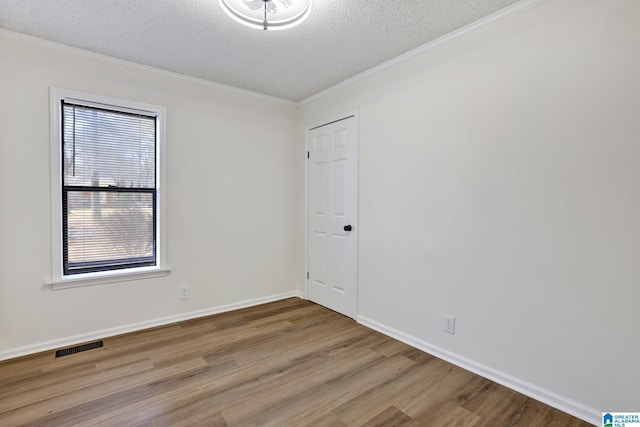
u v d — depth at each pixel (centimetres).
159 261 295
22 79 232
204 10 200
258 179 355
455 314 227
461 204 222
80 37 234
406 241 260
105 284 268
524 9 189
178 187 303
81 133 260
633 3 154
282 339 267
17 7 197
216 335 274
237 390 194
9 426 161
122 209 281
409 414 174
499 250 203
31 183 237
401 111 262
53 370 215
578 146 171
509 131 197
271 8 188
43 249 242
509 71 197
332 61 271
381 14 203
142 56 263
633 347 155
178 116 300
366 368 221
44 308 243
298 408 178
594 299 167
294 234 389
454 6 194
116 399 184
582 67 169
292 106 381
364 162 297
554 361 180
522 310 193
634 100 154
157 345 254
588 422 168
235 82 319
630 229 156
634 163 154
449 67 229
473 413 175
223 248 332
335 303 335
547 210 182
